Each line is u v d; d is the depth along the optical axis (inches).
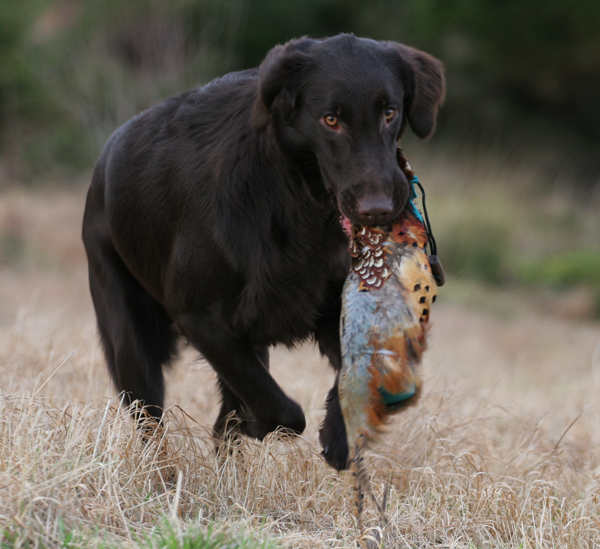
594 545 229.3
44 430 230.8
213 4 1205.1
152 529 203.5
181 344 298.5
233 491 242.4
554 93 1665.8
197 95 265.0
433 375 402.9
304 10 1681.8
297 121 225.8
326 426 225.9
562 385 538.6
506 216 1159.6
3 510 192.5
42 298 701.9
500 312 912.3
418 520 234.8
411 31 1681.8
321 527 223.8
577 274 1037.8
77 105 1154.7
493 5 1512.1
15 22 1364.4
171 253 253.3
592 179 1600.6
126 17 1112.8
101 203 288.0
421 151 1315.2
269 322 244.4
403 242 201.0
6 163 1328.7
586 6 1455.5
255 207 237.6
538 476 278.5
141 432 249.0
